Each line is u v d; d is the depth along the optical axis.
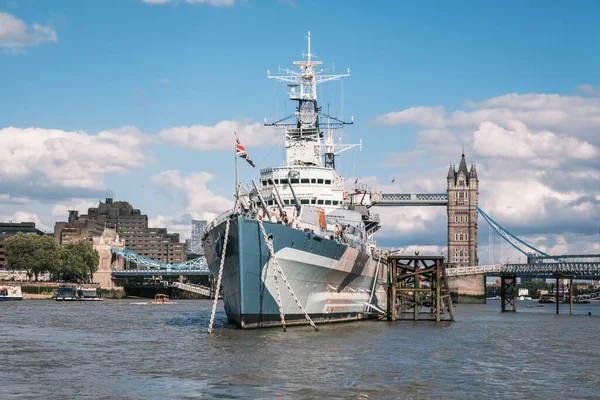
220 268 62.03
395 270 95.50
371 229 107.06
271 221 63.66
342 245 72.19
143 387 39.62
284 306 67.12
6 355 52.47
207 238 70.06
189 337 63.75
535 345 65.62
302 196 84.62
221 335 62.03
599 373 48.16
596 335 78.81
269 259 62.94
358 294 86.56
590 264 158.88
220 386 39.84
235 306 66.12
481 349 60.31
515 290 160.62
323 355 51.38
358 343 59.53
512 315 134.12
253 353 51.53
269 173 86.25
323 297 73.62
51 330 75.31
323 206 85.50
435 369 47.44
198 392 38.38
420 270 96.19
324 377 42.88
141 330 74.12
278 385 40.28
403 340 64.50
